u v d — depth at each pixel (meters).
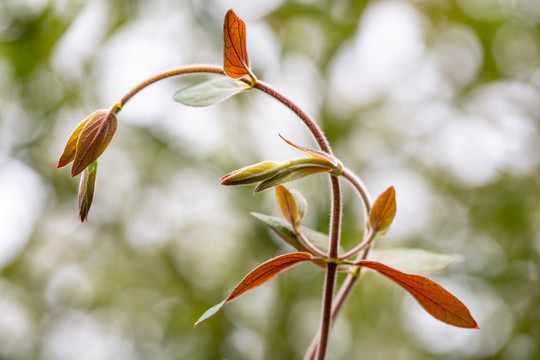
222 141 0.90
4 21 0.87
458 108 0.94
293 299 0.82
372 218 0.40
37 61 0.88
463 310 0.39
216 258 0.91
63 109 0.89
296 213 0.40
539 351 0.84
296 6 0.86
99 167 0.90
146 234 0.91
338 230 0.40
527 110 0.92
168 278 0.91
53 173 0.88
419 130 0.93
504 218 0.89
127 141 0.90
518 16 0.93
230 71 0.39
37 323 0.87
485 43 0.91
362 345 0.89
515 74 0.93
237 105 0.87
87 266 0.91
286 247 0.84
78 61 0.88
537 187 0.92
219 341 0.84
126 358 0.87
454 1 0.90
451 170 0.93
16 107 0.89
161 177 0.91
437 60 0.94
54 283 0.90
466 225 0.91
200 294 0.88
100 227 0.90
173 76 0.39
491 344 0.86
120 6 0.86
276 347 0.81
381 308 0.90
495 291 0.86
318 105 0.89
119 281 0.91
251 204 0.85
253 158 0.88
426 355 0.87
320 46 0.91
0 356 0.83
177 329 0.87
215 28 0.88
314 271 0.83
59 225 0.90
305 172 0.38
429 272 0.42
